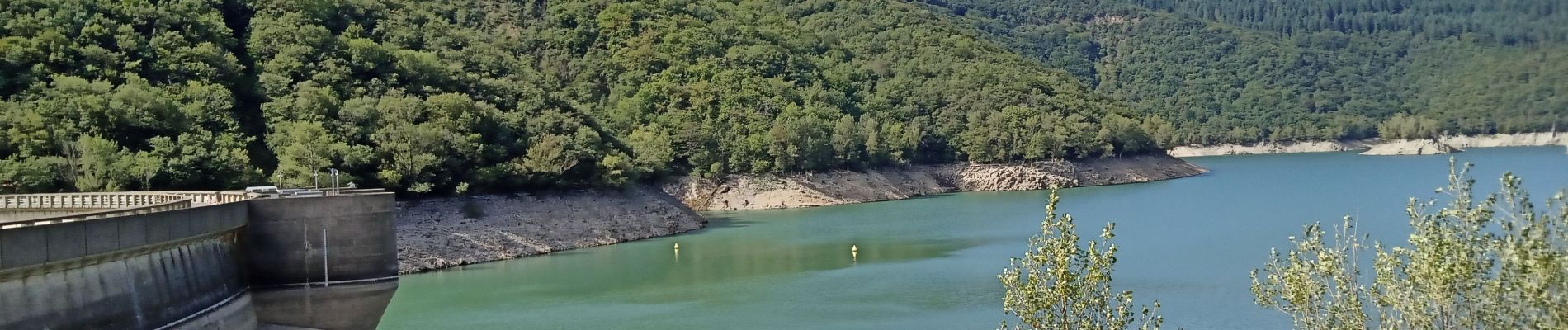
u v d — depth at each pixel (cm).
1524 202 5219
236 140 15388
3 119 13925
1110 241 15275
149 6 18112
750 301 11512
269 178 15025
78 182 13250
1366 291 5850
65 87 14875
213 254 7462
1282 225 17100
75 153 13675
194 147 14300
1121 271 12544
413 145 15638
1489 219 5394
